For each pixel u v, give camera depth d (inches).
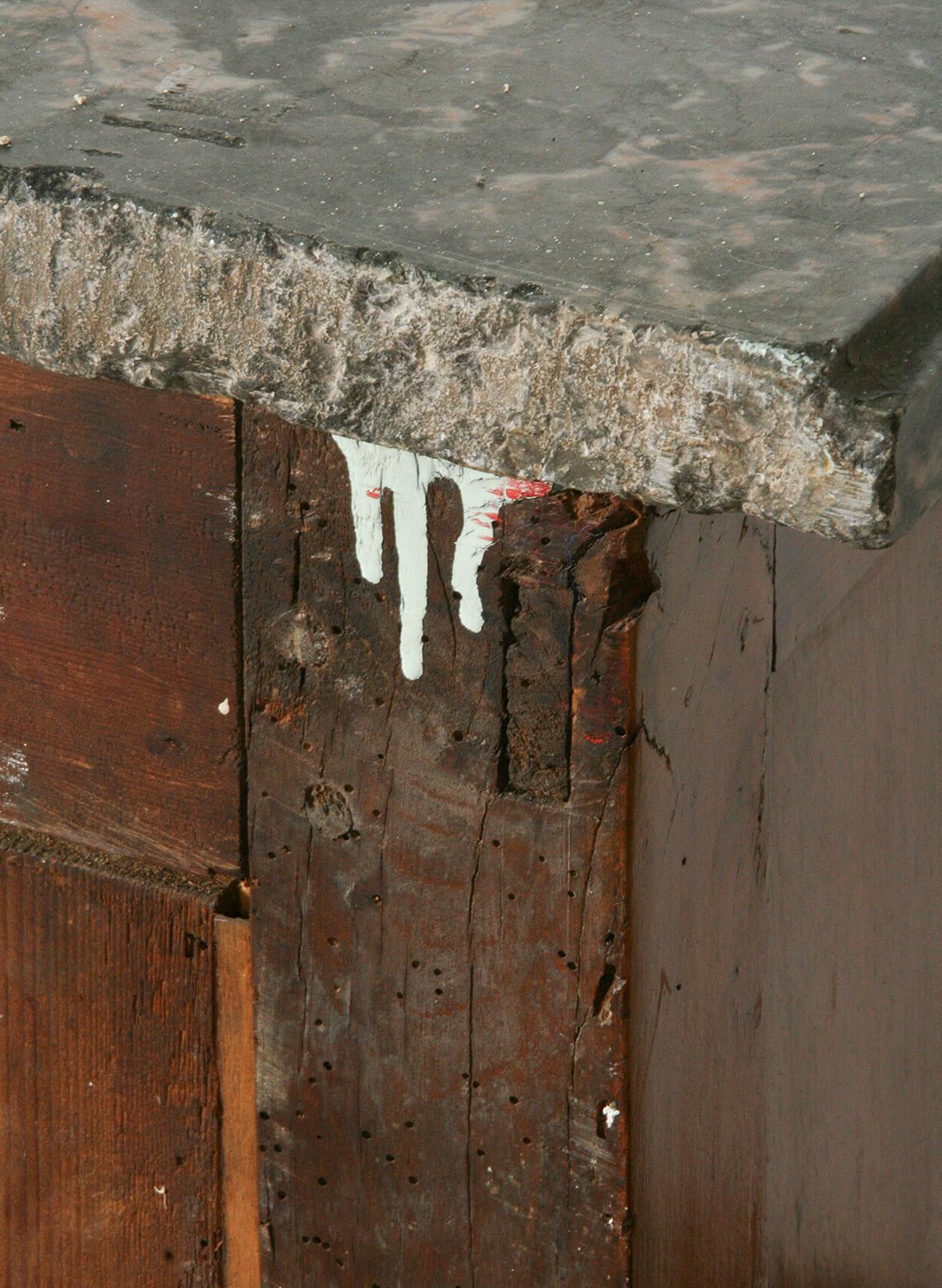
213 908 77.9
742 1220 84.5
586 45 70.3
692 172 59.5
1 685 80.0
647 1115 73.5
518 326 53.2
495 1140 75.0
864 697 92.3
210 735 75.5
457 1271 77.5
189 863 78.5
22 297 60.7
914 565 97.6
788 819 84.0
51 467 74.6
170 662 75.2
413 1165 77.2
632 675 66.6
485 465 55.4
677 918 73.8
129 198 57.9
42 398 73.6
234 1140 81.5
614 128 63.0
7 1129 86.7
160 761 77.4
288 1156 80.0
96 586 75.7
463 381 54.7
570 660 67.3
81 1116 84.9
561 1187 74.2
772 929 83.7
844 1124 94.7
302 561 70.9
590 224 56.1
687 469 51.9
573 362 52.7
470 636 68.7
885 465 49.2
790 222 55.7
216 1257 83.9
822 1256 94.0
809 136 62.1
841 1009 92.9
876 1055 98.0
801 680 83.8
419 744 71.4
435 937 73.7
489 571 67.3
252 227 56.5
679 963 74.5
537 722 68.9
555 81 66.9
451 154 60.9
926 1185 106.7
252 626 72.9
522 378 53.7
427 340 54.8
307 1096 78.6
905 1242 104.5
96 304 59.5
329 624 71.3
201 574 73.0
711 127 63.0
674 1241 77.9
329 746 73.2
